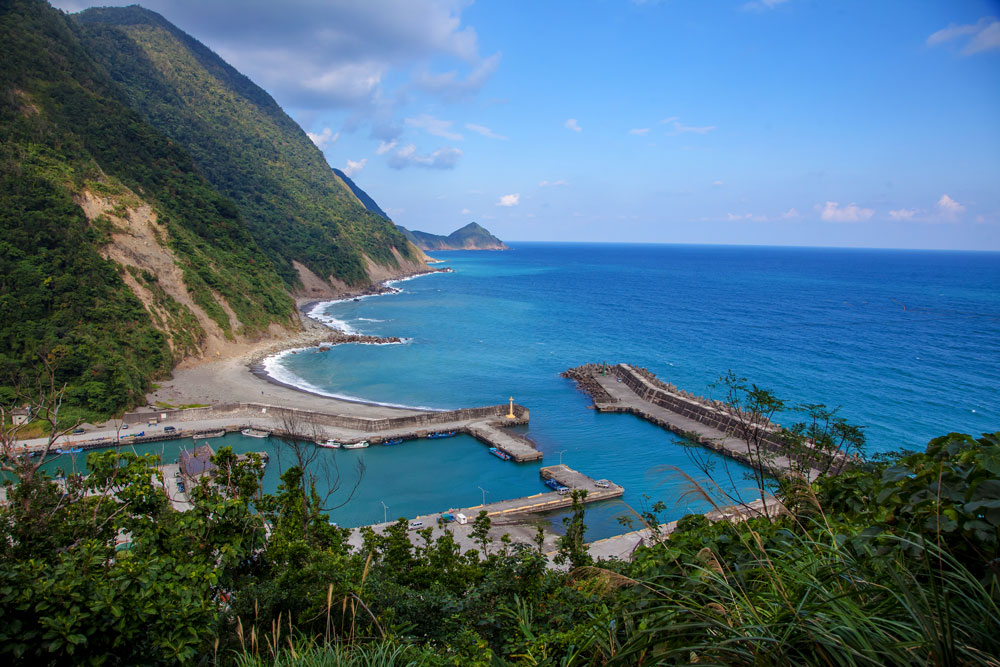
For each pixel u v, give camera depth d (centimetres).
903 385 8381
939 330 13012
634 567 826
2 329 7156
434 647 1044
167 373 8819
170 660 821
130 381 7456
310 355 11150
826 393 8006
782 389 8231
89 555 909
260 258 13775
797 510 743
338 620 1109
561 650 714
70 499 1366
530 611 1013
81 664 749
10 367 6650
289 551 1456
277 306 12625
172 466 5612
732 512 711
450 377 9869
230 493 1752
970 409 7212
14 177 9069
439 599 1298
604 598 736
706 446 6438
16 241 8362
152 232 10856
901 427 6581
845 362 10025
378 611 1205
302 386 9119
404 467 6303
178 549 1319
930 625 374
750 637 402
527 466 6388
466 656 905
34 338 7206
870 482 734
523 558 1410
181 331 9712
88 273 8794
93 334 7994
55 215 9050
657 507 1583
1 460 1394
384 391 9012
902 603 412
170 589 880
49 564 1112
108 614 775
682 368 10056
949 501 495
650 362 10562
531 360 11050
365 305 17925
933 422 6744
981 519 459
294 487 2009
